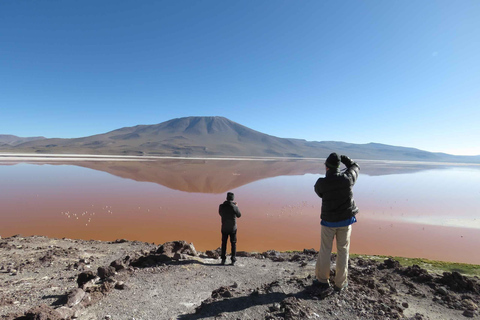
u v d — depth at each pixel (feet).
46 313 13.38
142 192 130.93
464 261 56.39
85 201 104.94
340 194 16.07
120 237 64.59
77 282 21.30
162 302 17.79
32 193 117.60
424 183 216.95
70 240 44.11
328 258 17.07
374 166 494.59
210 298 17.15
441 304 18.13
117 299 17.75
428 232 76.48
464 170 451.94
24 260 30.04
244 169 315.58
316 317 14.25
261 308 15.30
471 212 103.19
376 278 22.89
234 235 29.12
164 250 29.63
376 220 89.35
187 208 98.27
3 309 16.26
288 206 107.14
